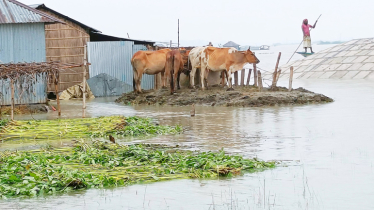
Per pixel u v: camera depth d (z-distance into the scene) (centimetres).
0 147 1301
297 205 819
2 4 1969
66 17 2545
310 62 3906
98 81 2592
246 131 1459
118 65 2642
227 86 2438
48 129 1460
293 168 1037
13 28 1959
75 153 1164
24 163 1055
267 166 1050
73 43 2573
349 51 3853
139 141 1354
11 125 1513
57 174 970
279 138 1347
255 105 2011
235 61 2297
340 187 904
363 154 1141
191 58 2425
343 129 1453
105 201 852
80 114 1886
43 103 1995
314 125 1530
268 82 3441
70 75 2567
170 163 1067
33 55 1986
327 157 1121
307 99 2073
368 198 845
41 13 1984
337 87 2806
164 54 2422
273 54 11850
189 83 2594
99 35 2753
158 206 827
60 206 829
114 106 2147
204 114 1823
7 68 1623
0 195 871
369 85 2864
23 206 828
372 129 1445
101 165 1059
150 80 2689
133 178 966
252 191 892
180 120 1698
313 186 912
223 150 1161
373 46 3803
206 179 971
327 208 804
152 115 1836
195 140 1348
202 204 832
